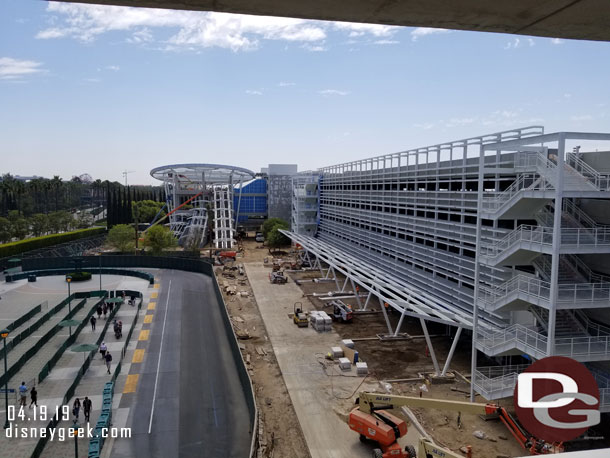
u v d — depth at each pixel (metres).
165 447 23.22
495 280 30.94
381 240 54.78
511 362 30.84
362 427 22.02
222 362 34.88
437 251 40.38
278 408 26.94
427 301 35.12
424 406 21.28
